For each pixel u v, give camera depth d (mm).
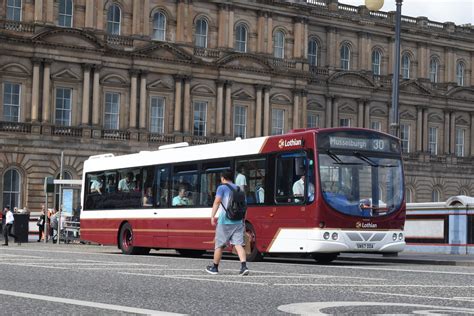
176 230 43156
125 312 15078
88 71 84250
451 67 116625
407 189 111625
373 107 109375
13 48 80688
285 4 97688
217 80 92875
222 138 93062
